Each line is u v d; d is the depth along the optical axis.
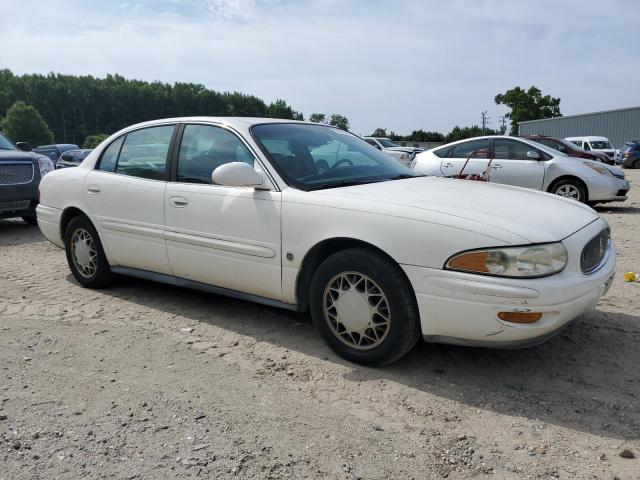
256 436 2.84
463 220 3.23
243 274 4.09
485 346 3.24
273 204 3.87
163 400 3.20
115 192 4.91
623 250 7.02
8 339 4.12
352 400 3.22
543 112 71.00
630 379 3.46
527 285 3.05
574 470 2.56
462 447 2.75
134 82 138.50
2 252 7.37
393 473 2.55
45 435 2.84
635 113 46.41
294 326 4.38
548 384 3.40
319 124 5.02
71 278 5.89
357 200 3.58
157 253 4.63
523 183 10.55
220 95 141.88
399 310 3.39
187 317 4.60
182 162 4.55
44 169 9.24
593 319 4.46
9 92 120.31
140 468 2.57
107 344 4.03
